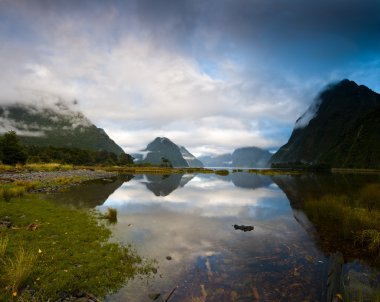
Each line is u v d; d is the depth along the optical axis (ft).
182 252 43.42
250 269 36.76
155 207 87.30
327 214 72.84
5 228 46.98
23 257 31.35
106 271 34.14
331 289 30.27
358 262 39.40
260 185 182.09
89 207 79.05
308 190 137.39
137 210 80.59
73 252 39.19
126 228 57.16
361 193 95.45
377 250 42.96
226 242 49.32
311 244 48.11
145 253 42.27
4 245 34.65
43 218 57.52
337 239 50.90
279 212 80.07
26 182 109.60
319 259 40.68
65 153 465.47
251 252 43.78
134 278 33.24
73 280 30.55
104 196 105.81
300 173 404.98
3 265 31.17
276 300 28.71
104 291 29.55
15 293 25.48
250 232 56.59
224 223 65.36
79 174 213.25
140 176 278.87
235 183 202.18
